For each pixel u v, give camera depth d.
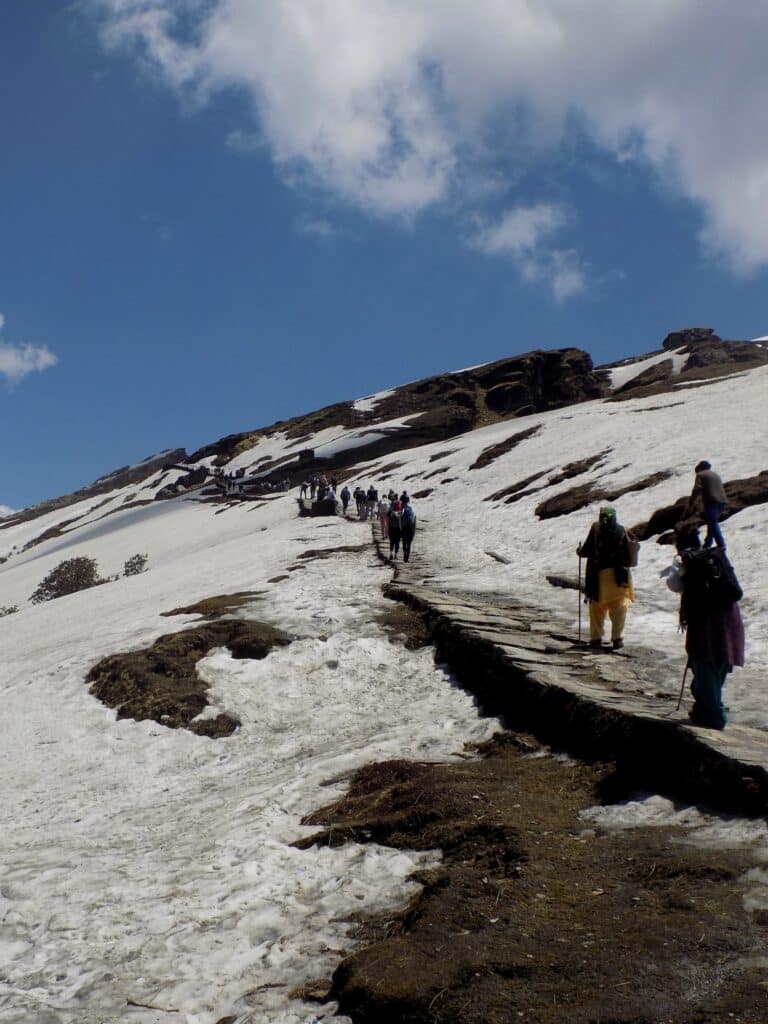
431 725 9.86
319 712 12.05
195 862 6.34
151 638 16.19
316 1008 3.96
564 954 3.88
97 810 9.08
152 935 5.05
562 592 16.83
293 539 33.84
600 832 5.66
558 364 137.12
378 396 142.25
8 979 4.68
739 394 42.03
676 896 4.29
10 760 11.52
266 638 14.88
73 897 5.86
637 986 3.49
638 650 11.03
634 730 7.02
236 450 131.38
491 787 6.86
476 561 22.98
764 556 15.45
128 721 12.45
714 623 6.71
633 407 50.88
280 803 7.68
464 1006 3.58
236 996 4.21
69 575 48.44
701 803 5.84
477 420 118.06
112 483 173.00
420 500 41.09
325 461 95.38
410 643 14.33
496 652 11.07
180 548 50.62
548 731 8.59
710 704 6.69
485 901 4.63
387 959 4.09
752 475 22.08
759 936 3.74
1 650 22.00
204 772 10.33
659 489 24.41
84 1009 4.22
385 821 6.31
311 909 5.15
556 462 36.78
